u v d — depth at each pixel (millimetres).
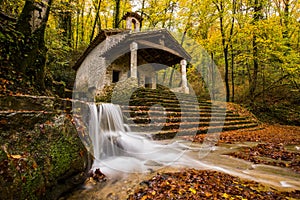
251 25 13734
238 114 11602
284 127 11852
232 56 16203
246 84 19062
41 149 2451
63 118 3057
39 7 4844
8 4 5168
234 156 4965
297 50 14344
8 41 4023
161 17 17172
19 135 2336
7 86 3445
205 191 2760
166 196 2613
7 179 1883
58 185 2576
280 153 5219
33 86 4289
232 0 15336
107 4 17531
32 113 2621
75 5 7016
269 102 15633
